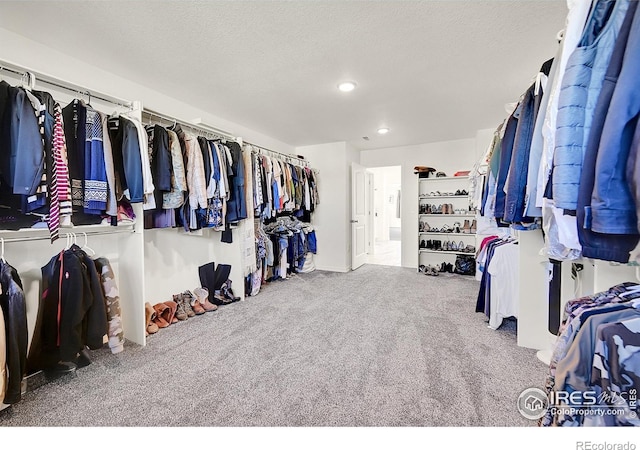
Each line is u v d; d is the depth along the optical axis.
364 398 1.43
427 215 4.70
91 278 1.71
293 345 2.04
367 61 2.08
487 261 2.43
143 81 2.38
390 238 9.87
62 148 1.59
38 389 1.53
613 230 0.68
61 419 1.30
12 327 1.32
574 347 0.77
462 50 1.95
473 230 4.38
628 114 0.66
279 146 4.50
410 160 4.93
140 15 1.58
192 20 1.62
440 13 1.58
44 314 1.63
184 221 2.46
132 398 1.45
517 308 2.16
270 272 3.94
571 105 0.82
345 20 1.63
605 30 0.79
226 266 3.13
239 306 2.91
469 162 4.50
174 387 1.55
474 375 1.63
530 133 1.36
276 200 3.63
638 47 0.66
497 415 1.30
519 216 1.40
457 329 2.30
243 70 2.20
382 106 2.98
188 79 2.35
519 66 2.15
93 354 1.92
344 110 3.10
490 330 2.27
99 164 1.78
